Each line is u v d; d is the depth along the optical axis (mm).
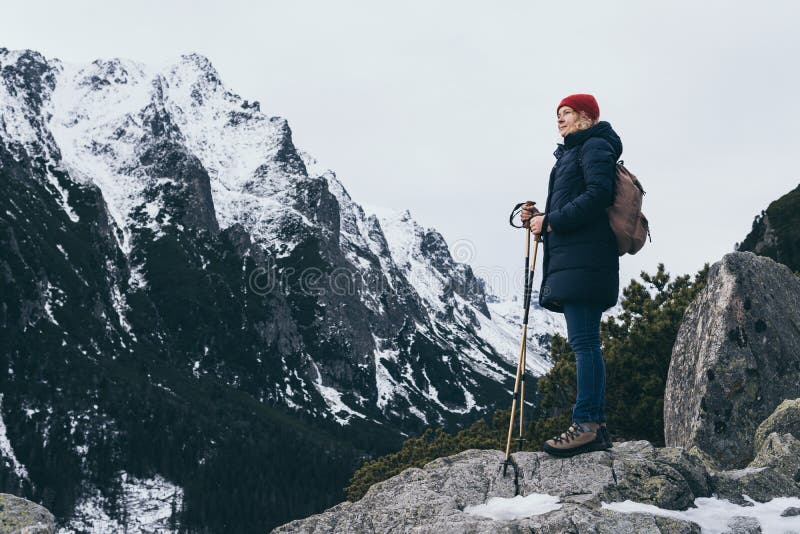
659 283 26156
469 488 6973
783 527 6031
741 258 10914
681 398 11289
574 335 7074
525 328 7168
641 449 7207
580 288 6863
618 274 7020
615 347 23047
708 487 6773
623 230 6840
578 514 6004
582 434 6980
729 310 10508
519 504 6465
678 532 5887
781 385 10062
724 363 10289
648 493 6402
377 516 6961
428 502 6820
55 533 6883
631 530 5848
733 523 6129
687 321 11844
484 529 5953
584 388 7031
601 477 6586
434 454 44500
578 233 6945
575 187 7035
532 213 7500
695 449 7965
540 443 25766
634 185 7012
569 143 7191
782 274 11023
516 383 7172
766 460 7449
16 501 7066
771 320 10391
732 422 10031
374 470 50938
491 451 7996
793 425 8484
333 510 7379
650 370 21969
